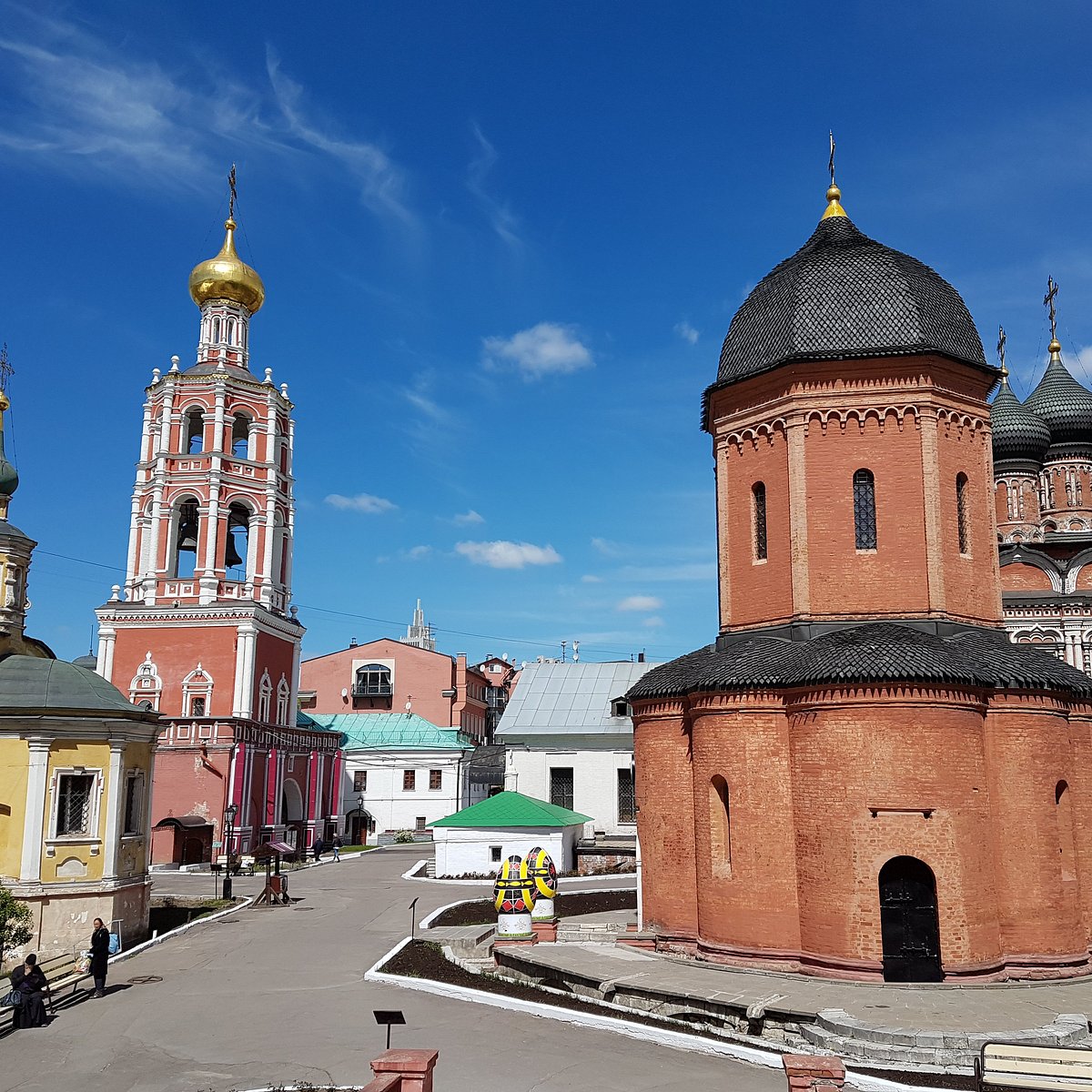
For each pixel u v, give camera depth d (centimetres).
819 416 2606
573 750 5600
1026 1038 1655
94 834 3061
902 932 2127
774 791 2325
